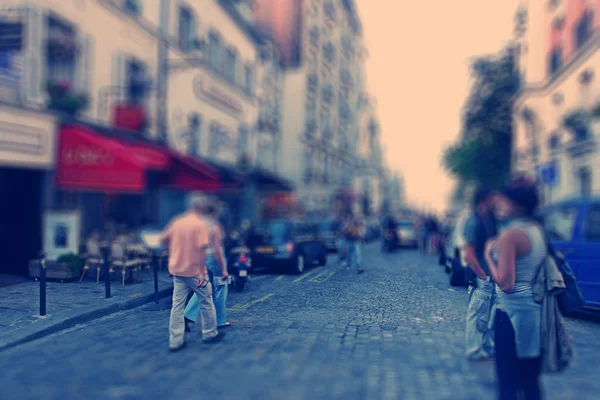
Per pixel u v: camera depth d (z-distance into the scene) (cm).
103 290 955
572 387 456
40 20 1159
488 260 384
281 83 3734
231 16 2367
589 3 1883
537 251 346
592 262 761
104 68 1421
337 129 4941
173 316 582
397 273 1409
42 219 1202
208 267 696
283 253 1354
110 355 554
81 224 1388
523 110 2497
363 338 633
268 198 3170
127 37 1534
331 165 4766
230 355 552
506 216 359
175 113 1838
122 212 1603
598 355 568
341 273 1412
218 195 2409
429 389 444
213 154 2181
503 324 353
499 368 352
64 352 567
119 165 1173
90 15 1353
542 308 352
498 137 2808
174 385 451
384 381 464
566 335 362
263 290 1064
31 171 1212
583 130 1845
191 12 1952
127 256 1094
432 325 715
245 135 2634
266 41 2950
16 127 1082
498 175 2841
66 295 892
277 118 3559
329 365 514
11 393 432
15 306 782
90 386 450
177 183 1605
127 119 1456
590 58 1830
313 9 4119
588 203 802
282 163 3812
